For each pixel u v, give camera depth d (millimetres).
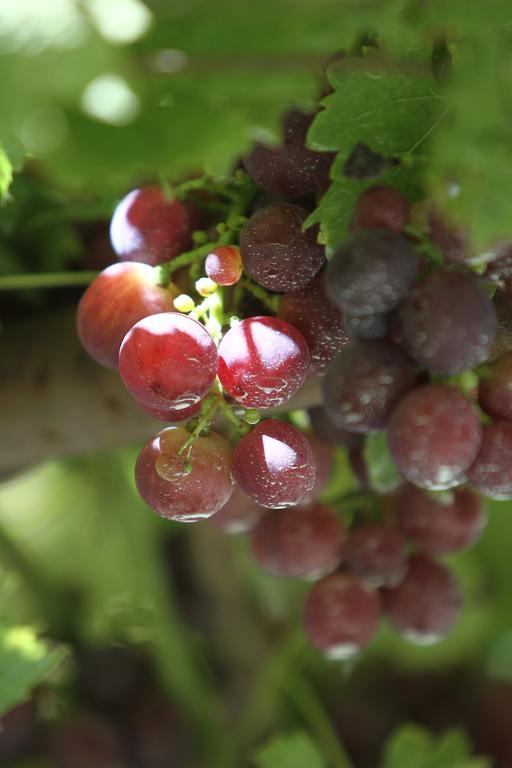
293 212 602
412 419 577
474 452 581
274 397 587
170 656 869
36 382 704
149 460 592
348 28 559
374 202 576
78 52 536
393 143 599
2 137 592
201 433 595
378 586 695
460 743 812
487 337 571
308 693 864
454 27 565
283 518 685
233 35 553
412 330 571
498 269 589
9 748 810
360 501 697
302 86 563
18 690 716
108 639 870
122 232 623
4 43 534
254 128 563
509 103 557
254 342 585
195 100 559
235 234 614
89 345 612
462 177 554
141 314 605
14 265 720
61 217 709
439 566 706
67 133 548
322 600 691
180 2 547
